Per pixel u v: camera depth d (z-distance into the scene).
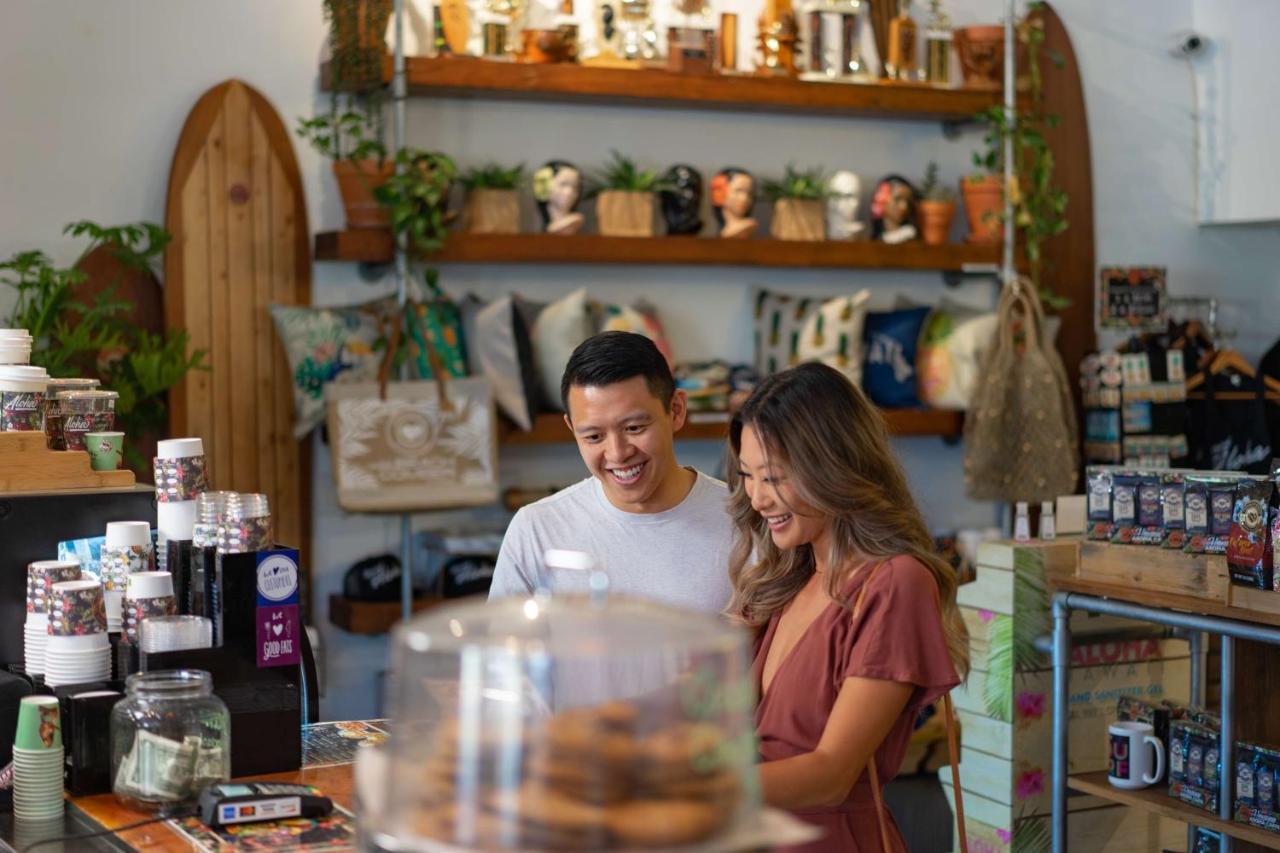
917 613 2.19
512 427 4.94
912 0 5.74
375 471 4.59
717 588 2.77
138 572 2.46
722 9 5.41
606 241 5.01
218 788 2.11
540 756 1.35
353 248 4.71
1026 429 5.46
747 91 5.18
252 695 2.33
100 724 2.23
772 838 1.41
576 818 1.34
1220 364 5.95
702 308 5.51
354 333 4.76
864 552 2.27
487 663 1.37
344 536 5.01
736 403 5.27
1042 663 3.96
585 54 5.20
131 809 2.14
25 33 4.53
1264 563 3.19
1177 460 5.85
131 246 4.68
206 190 4.72
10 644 2.53
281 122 4.83
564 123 5.27
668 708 1.37
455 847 1.36
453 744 1.38
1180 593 3.44
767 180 5.58
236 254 4.77
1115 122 6.17
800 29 5.41
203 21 4.75
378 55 4.70
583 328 4.96
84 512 2.61
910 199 5.54
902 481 2.33
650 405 2.68
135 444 4.71
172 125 4.72
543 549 2.81
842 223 5.43
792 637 2.40
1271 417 5.90
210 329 4.74
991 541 4.04
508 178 4.93
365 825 1.55
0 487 2.58
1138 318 6.17
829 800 2.11
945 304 5.69
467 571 4.86
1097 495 3.70
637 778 1.35
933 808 4.90
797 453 2.26
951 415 5.49
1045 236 5.75
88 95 4.61
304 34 4.88
